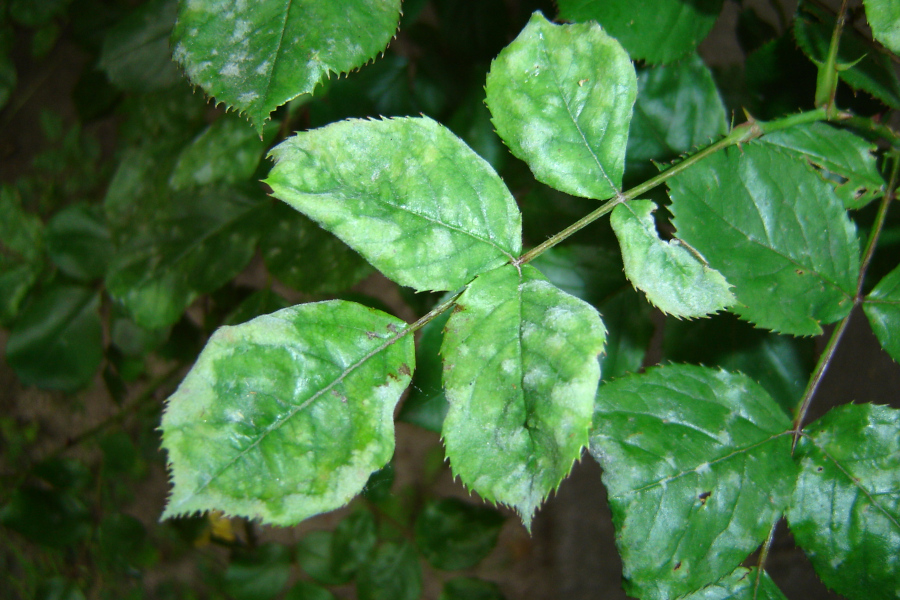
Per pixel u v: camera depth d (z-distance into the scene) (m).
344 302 0.15
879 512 0.16
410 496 0.37
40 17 0.41
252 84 0.15
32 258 0.40
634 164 0.21
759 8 0.27
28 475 0.39
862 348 0.28
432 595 0.39
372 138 0.15
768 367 0.20
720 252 0.16
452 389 0.14
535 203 0.22
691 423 0.16
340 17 0.15
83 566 0.40
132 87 0.26
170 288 0.27
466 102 0.24
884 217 0.19
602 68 0.16
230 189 0.26
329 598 0.35
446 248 0.15
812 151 0.18
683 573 0.15
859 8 0.19
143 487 0.39
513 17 0.26
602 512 0.38
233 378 0.14
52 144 0.44
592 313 0.14
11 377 0.43
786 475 0.16
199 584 0.40
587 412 0.14
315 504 0.14
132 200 0.31
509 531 0.39
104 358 0.36
